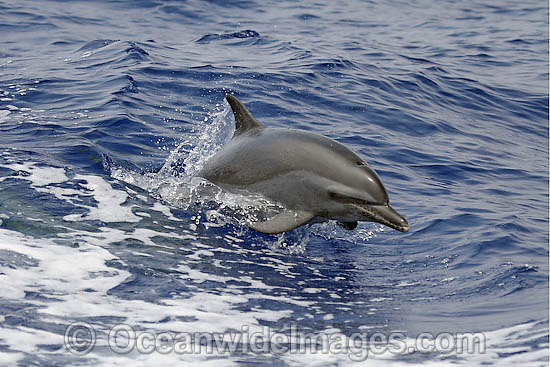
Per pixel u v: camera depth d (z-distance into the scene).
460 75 39.22
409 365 10.84
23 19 44.69
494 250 17.05
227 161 17.67
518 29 57.62
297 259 16.30
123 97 27.39
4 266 13.44
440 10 67.38
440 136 28.98
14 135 22.19
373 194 15.92
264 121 27.48
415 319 13.10
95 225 16.06
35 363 10.33
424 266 16.27
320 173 16.27
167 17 51.09
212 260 15.34
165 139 23.48
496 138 30.05
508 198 22.17
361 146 25.84
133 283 13.55
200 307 12.92
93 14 48.94
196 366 10.62
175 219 17.22
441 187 22.66
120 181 19.03
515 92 37.34
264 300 13.62
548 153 28.89
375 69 37.38
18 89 28.30
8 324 11.41
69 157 20.23
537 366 10.69
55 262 13.95
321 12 59.94
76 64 33.34
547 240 18.02
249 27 50.62
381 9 64.94
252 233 17.25
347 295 14.35
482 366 10.77
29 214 16.03
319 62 36.31
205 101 28.62
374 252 17.17
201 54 37.34
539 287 14.61
